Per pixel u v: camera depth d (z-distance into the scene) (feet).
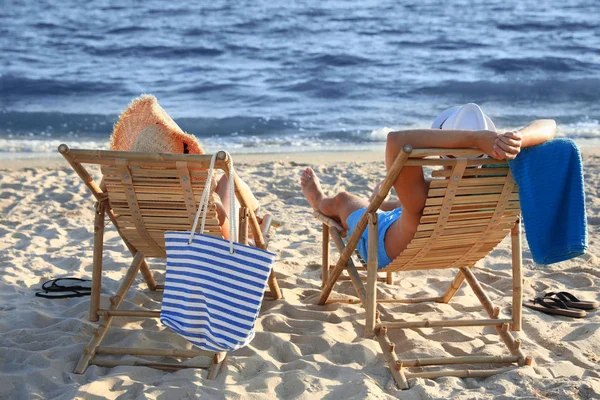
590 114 41.24
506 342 11.02
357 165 28.58
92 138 35.81
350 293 14.28
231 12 84.23
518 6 92.22
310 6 89.76
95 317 11.96
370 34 71.77
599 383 9.86
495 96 46.96
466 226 10.61
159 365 10.49
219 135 37.11
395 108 43.80
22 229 19.08
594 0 97.19
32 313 12.41
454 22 79.61
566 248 9.73
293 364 10.60
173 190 10.36
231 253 9.36
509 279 14.73
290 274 15.52
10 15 79.87
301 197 23.31
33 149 32.89
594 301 13.47
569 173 9.68
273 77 52.95
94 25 75.31
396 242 11.10
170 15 82.02
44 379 10.00
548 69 54.90
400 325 10.97
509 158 9.39
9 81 49.88
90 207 21.72
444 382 10.09
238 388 9.73
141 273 14.57
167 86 50.14
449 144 9.71
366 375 10.22
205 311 9.50
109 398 9.47
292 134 37.32
